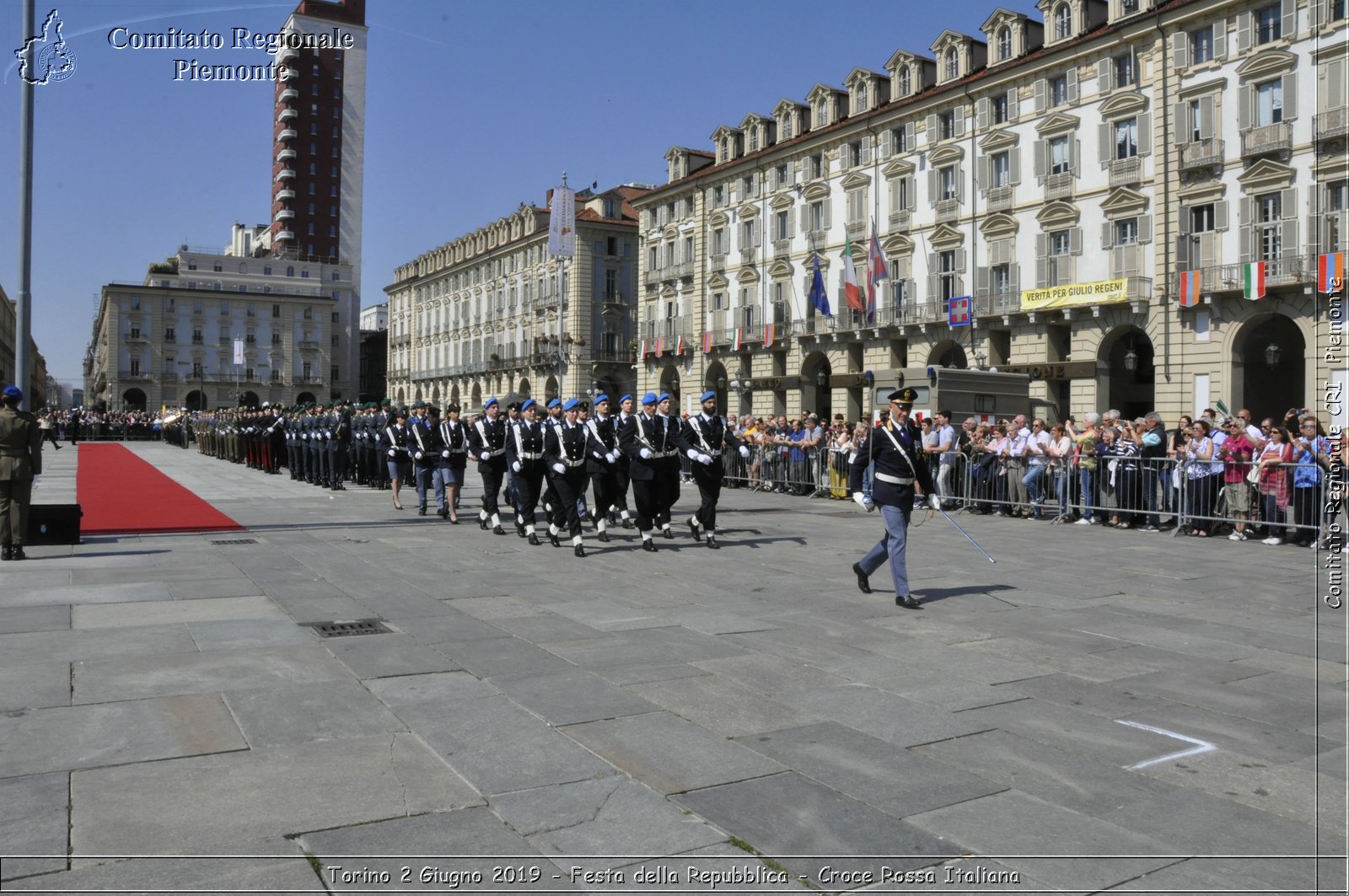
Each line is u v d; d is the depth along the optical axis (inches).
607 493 543.5
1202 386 1270.9
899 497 355.3
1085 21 1430.9
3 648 269.6
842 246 1824.6
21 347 472.7
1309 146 1160.2
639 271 2456.9
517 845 153.3
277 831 156.8
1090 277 1402.6
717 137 2170.3
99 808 164.1
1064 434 727.1
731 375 2103.8
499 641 289.0
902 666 267.0
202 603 338.3
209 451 1777.8
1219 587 401.7
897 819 165.2
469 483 1082.1
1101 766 192.4
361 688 236.4
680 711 222.4
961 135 1593.3
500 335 3083.2
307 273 4168.3
